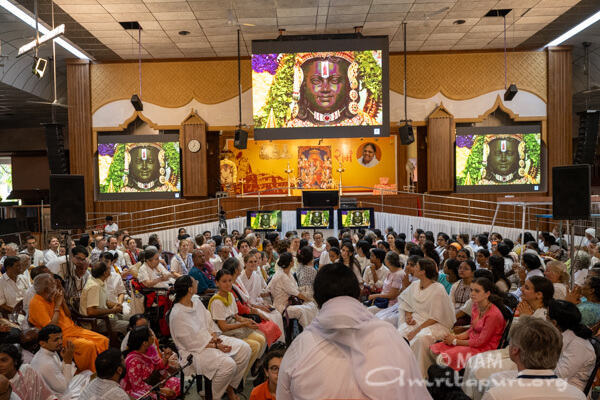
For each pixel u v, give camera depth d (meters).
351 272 1.95
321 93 14.59
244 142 14.46
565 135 15.73
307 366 1.78
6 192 27.94
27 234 14.69
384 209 15.77
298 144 20.69
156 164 16.09
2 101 17.66
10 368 3.46
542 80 15.83
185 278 4.80
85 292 5.88
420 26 13.88
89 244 10.26
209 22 13.28
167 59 16.11
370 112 14.55
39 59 10.01
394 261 6.41
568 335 3.38
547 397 2.18
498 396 2.24
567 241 11.44
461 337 4.52
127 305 7.28
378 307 6.56
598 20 13.44
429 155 15.88
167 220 16.02
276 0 11.94
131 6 12.03
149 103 16.08
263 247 8.74
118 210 16.05
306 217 13.34
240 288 5.97
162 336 6.73
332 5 12.34
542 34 14.59
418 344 4.61
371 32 14.51
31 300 5.18
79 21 12.84
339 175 20.83
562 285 5.25
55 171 12.91
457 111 15.88
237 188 20.56
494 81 15.87
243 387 5.25
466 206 15.34
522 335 2.30
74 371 4.85
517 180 15.84
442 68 15.95
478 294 4.26
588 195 6.30
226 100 16.11
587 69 17.03
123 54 15.62
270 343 5.61
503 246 7.62
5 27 12.75
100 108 16.05
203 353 4.68
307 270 6.96
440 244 9.89
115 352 3.56
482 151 15.86
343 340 1.78
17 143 23.56
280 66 14.59
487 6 12.45
